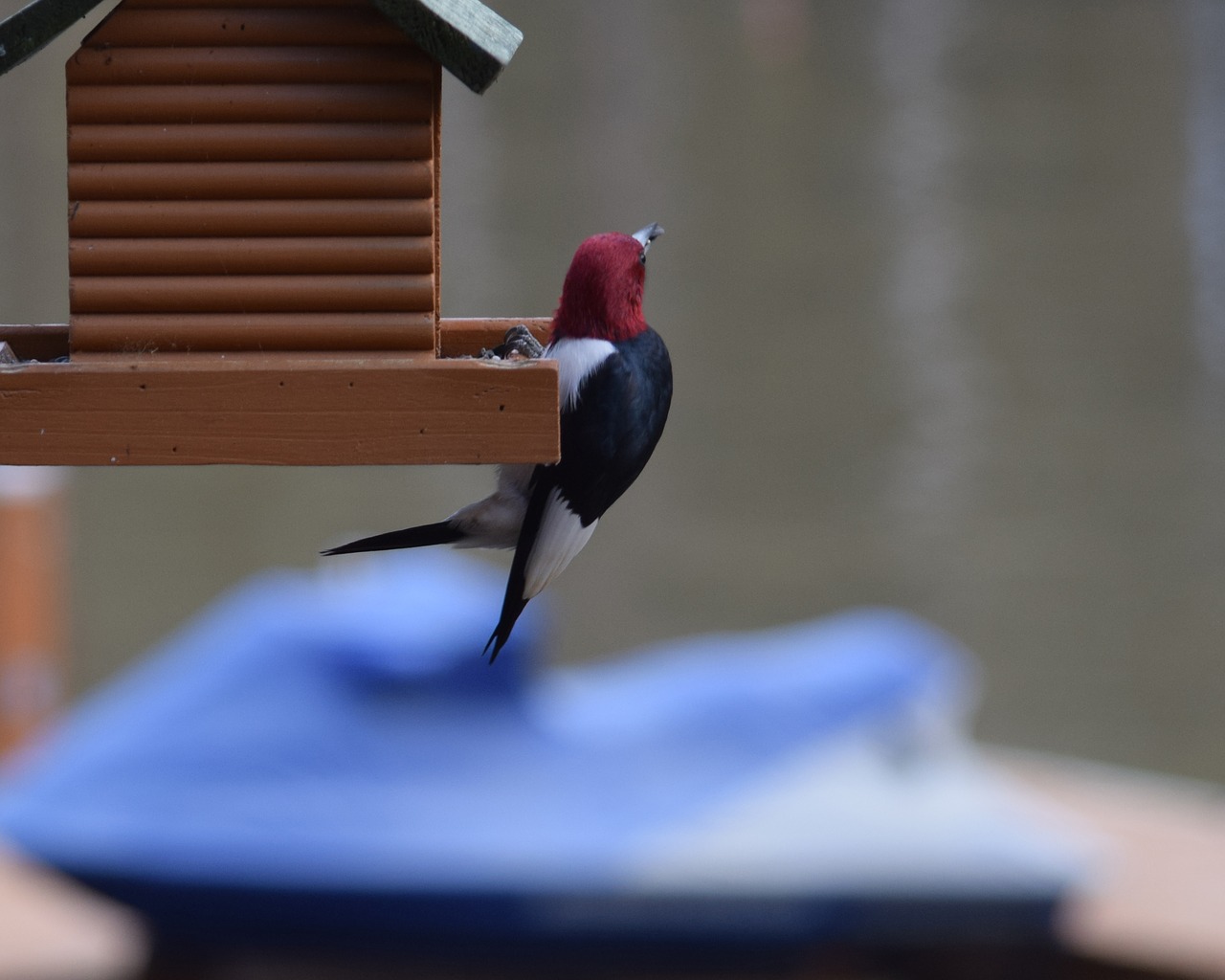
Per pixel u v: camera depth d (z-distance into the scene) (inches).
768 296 1207.6
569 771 411.8
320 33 183.6
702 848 400.5
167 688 430.0
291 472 967.0
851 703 417.4
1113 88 1707.7
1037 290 1210.6
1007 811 415.8
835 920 402.0
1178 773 669.9
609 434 175.6
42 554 556.1
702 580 850.1
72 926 473.7
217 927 413.1
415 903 398.6
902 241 1321.4
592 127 1606.8
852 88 1752.0
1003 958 416.2
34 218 1286.9
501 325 211.8
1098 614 802.2
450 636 415.8
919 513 911.7
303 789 408.8
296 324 186.1
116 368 181.9
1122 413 1013.8
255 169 184.5
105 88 183.8
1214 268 1227.2
